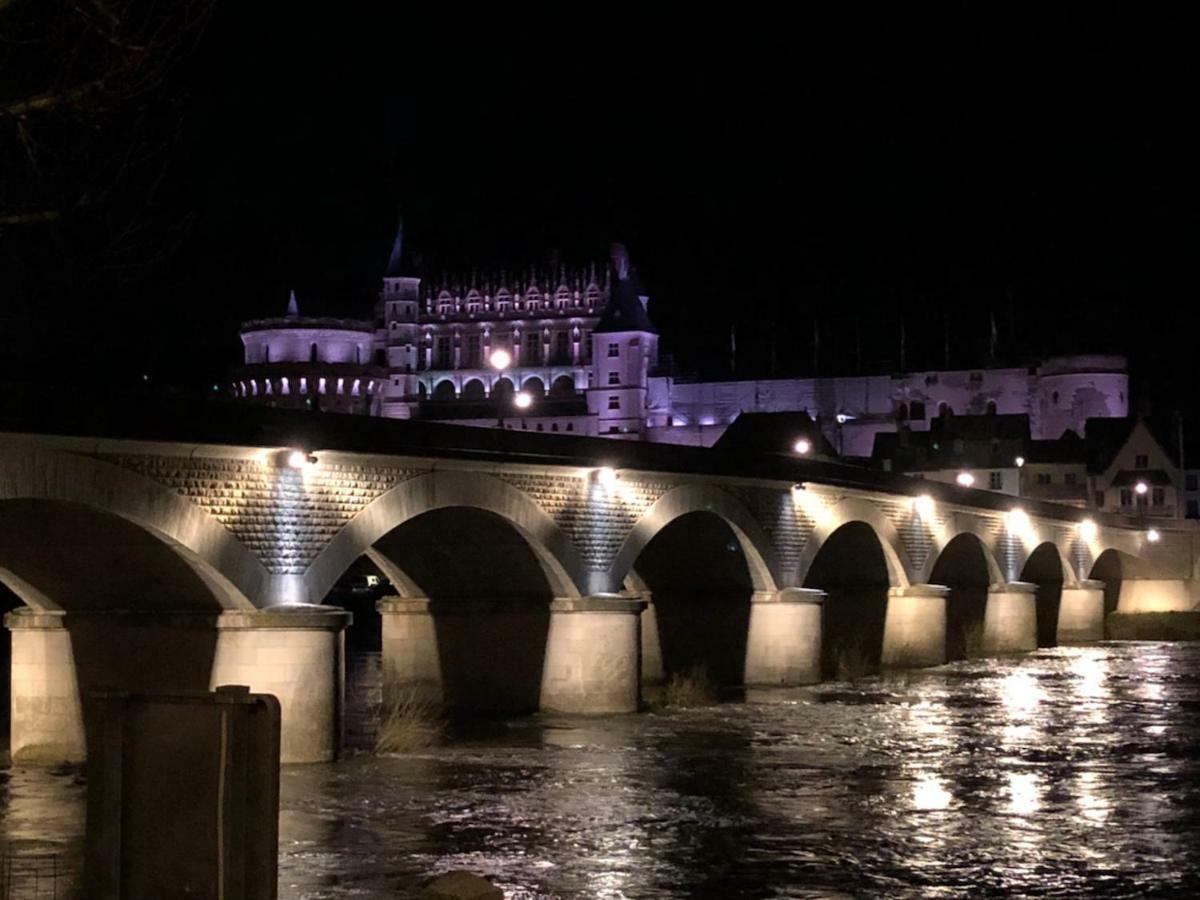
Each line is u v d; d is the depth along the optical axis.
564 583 57.44
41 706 44.94
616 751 49.38
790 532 73.31
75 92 21.67
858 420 187.62
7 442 35.06
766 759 48.31
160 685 43.25
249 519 42.06
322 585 44.25
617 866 32.94
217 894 14.61
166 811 14.80
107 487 37.59
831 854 34.53
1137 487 154.88
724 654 73.19
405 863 32.59
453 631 59.59
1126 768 47.53
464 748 49.44
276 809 14.67
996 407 186.12
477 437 50.50
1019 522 106.31
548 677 58.34
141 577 42.53
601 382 193.62
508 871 32.25
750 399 191.50
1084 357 183.00
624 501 59.72
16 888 29.72
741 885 31.53
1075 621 118.12
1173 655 99.75
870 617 87.88
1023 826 38.00
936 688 73.38
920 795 42.28
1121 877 32.69
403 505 47.50
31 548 41.44
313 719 42.94
